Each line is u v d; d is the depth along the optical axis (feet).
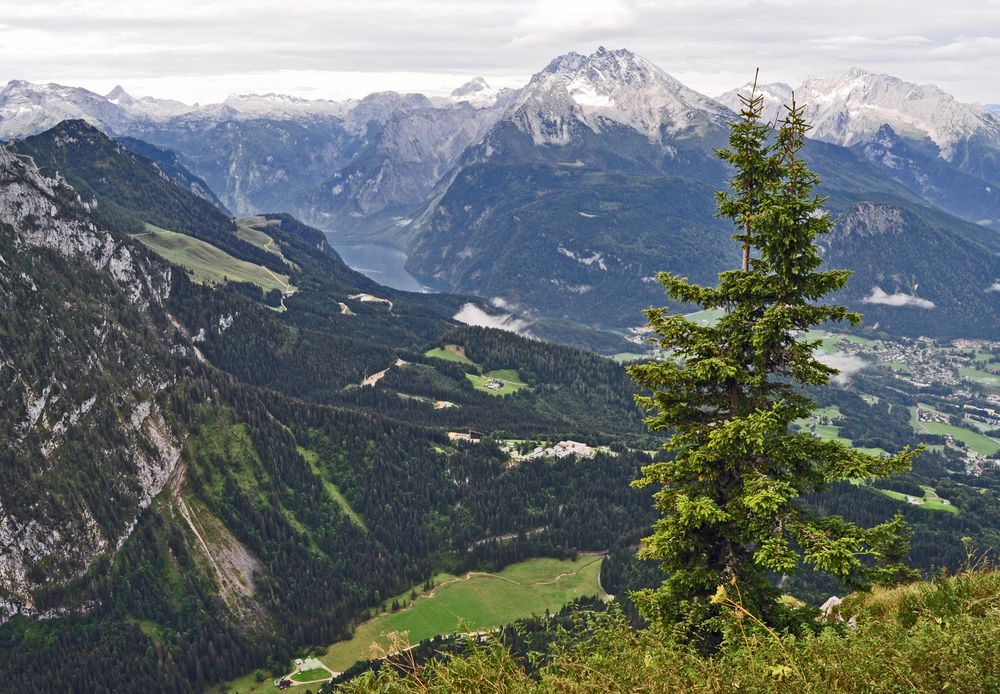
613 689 53.98
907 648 54.49
